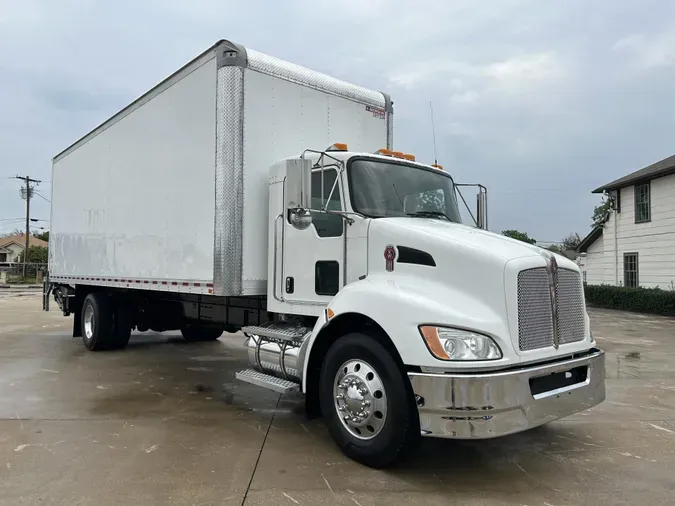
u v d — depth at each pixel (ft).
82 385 22.52
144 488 12.19
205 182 19.65
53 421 17.28
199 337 35.27
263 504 11.44
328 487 12.34
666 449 15.23
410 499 11.78
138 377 24.30
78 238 30.73
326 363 14.66
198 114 20.08
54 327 43.70
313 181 17.08
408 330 12.47
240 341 36.32
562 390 12.94
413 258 14.01
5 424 16.92
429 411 11.90
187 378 24.25
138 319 31.07
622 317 58.49
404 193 17.10
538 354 12.72
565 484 12.71
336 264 15.98
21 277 147.84
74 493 11.90
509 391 11.72
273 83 19.42
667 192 65.51
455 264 13.21
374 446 13.23
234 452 14.60
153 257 23.06
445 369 11.90
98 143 28.35
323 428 16.96
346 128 21.67
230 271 18.30
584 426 17.43
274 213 18.29
